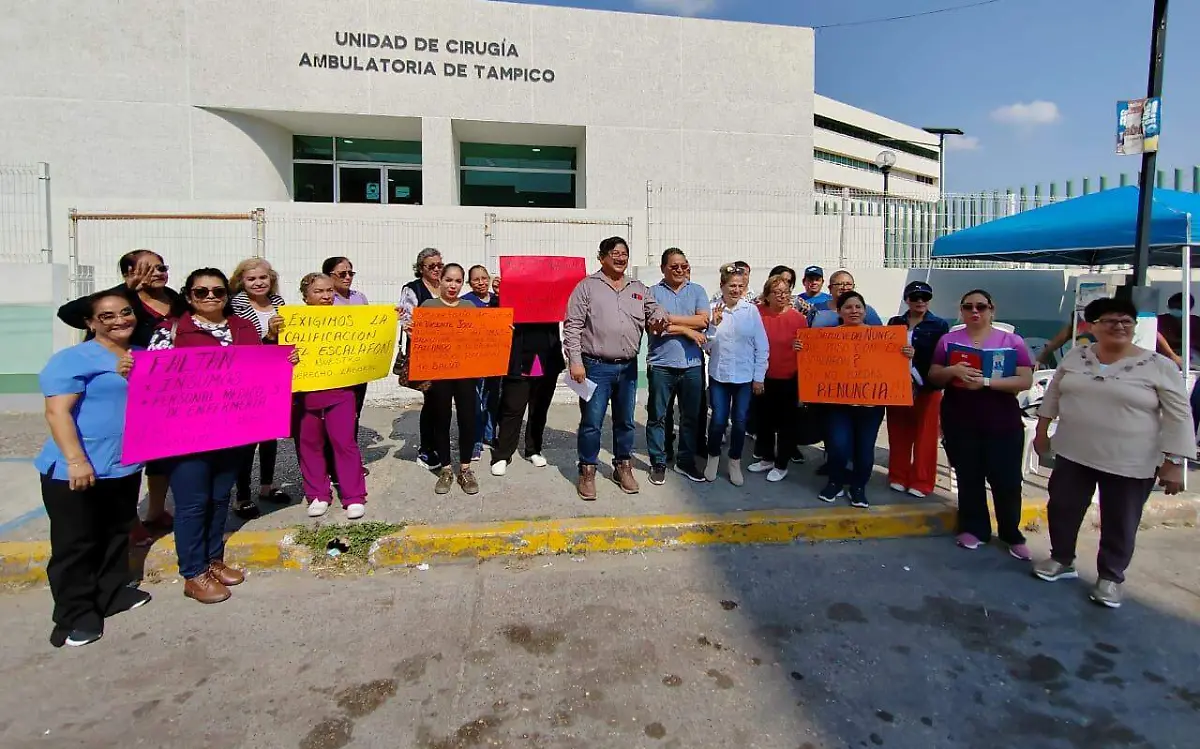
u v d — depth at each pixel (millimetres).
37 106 12492
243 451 4066
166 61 12844
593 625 3541
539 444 6082
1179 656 3268
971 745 2625
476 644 3344
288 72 13203
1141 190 6000
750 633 3469
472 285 6117
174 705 2836
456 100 13859
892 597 3881
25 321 8562
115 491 3562
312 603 3783
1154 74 5879
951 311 10531
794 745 2613
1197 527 5043
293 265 9461
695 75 14664
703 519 4668
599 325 4887
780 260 10883
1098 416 3748
